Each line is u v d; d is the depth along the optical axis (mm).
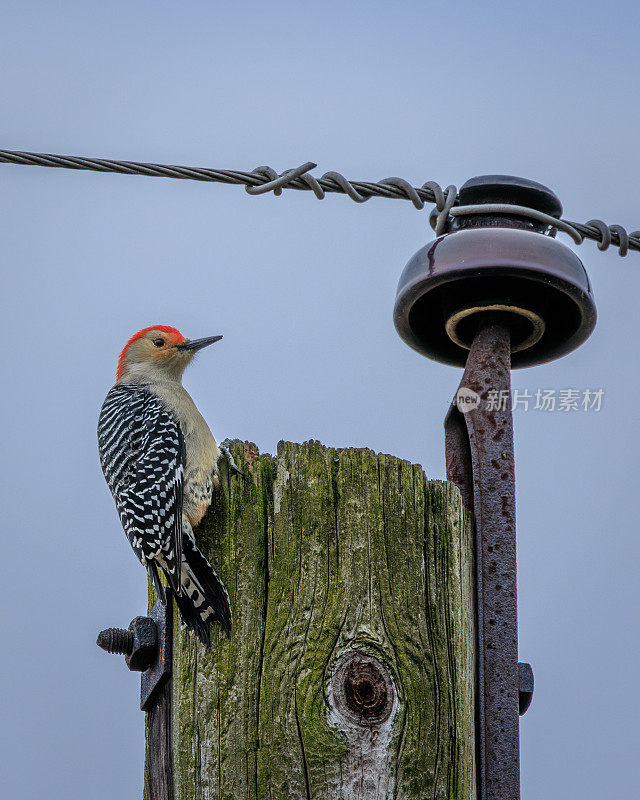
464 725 7375
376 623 7430
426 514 7770
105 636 8312
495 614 7660
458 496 7902
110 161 8766
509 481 7945
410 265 8508
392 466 7859
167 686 7902
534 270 8125
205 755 7277
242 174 9047
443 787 7164
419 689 7320
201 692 7441
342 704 7223
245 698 7340
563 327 8922
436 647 7473
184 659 7609
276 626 7480
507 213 8586
